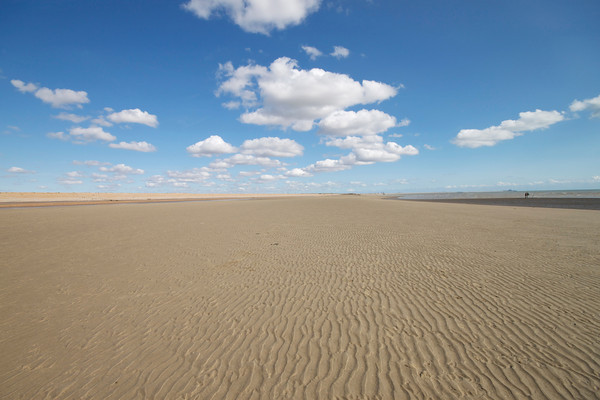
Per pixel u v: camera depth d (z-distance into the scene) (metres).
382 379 3.28
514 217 20.08
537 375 3.24
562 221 17.30
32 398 3.11
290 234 13.50
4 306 5.59
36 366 3.70
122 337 4.38
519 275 6.71
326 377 3.35
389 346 3.93
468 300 5.34
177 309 5.35
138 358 3.83
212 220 20.27
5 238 12.65
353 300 5.50
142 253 9.89
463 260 8.15
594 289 5.70
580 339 3.91
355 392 3.09
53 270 7.94
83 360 3.81
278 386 3.22
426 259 8.33
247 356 3.81
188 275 7.40
